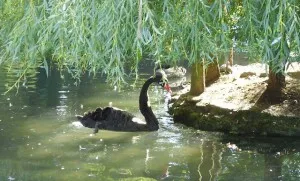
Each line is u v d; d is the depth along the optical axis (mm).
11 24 3320
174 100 9305
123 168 6016
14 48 3025
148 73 11969
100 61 2898
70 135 7406
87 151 6688
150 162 6254
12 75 11086
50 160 6266
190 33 2912
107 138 7383
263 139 7375
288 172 5895
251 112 7750
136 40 2672
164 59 3105
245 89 8648
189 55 3168
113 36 2715
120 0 2674
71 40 2893
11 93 9680
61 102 9242
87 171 5883
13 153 6508
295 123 7480
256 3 2912
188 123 8203
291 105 7824
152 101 9734
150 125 7863
